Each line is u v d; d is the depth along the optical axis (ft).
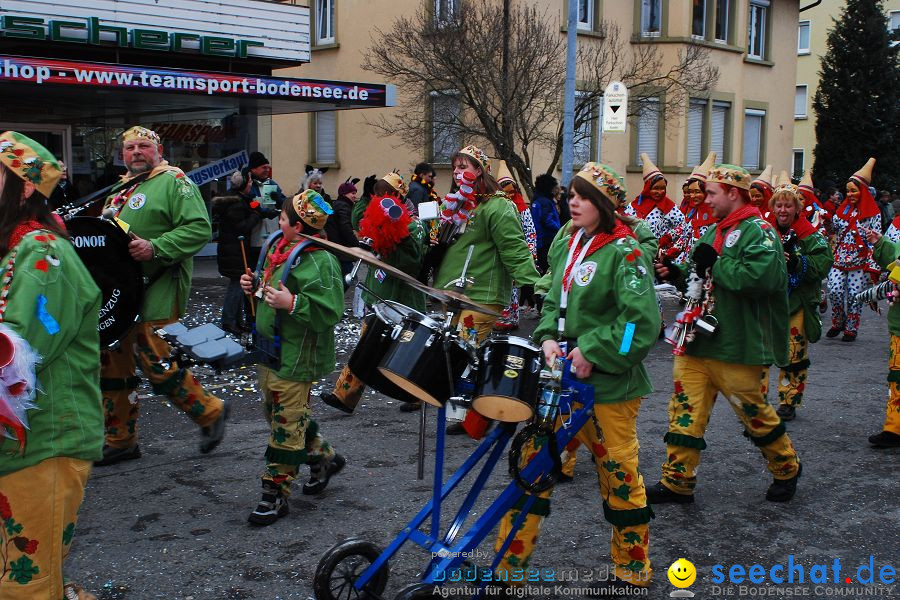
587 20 59.16
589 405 11.35
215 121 50.55
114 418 17.89
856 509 16.08
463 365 10.87
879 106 95.96
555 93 48.91
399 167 63.93
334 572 12.45
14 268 8.90
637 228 16.49
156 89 38.75
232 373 26.40
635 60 57.82
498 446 11.66
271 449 14.89
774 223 21.53
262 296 14.51
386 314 11.80
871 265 33.83
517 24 47.80
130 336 17.51
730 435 20.90
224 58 47.37
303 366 14.70
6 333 8.36
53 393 9.21
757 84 74.02
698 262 15.28
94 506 15.75
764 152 76.07
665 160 65.00
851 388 26.32
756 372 15.33
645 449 19.61
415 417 22.15
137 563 13.48
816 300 21.84
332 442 19.90
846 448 20.04
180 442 19.48
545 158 58.65
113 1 42.04
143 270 16.74
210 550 13.98
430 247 20.93
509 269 19.97
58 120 46.32
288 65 49.88
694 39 63.00
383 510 15.74
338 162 68.44
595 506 16.07
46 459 9.16
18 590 9.26
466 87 48.62
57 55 42.70
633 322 11.21
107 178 48.34
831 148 97.86
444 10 50.75
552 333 12.34
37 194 9.34
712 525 15.26
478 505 16.05
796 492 16.98
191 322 33.27
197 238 16.97
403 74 53.83
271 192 33.17
